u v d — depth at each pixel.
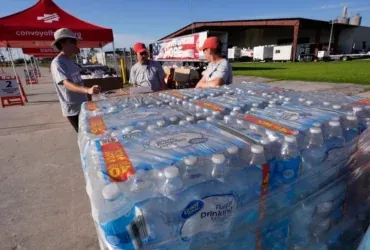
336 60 34.38
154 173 0.95
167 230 0.92
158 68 4.16
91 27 6.18
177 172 0.88
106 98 2.40
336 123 1.32
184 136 1.23
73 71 3.30
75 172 3.36
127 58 16.72
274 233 1.22
